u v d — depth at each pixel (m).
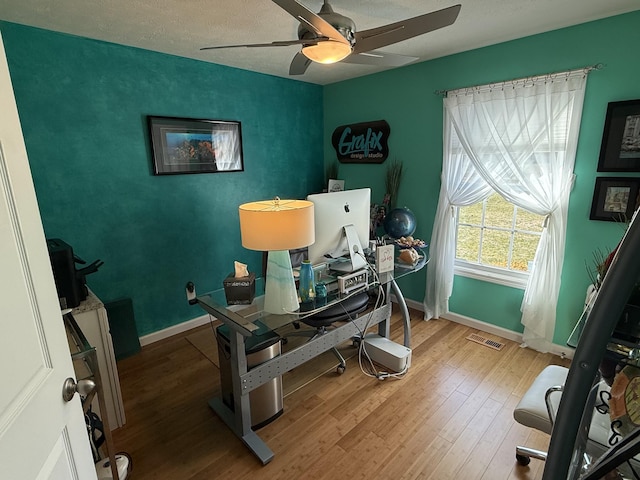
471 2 1.93
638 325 0.66
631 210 2.18
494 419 2.02
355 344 2.82
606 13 2.08
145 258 2.84
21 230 0.79
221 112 3.12
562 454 0.64
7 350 0.72
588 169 2.32
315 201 1.87
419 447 1.83
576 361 0.58
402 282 3.60
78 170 2.42
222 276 3.37
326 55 1.71
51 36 2.21
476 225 3.07
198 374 2.50
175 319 3.10
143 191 2.75
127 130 2.60
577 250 2.45
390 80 3.31
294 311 1.77
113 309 2.62
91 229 2.54
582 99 2.25
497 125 2.63
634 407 0.73
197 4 1.86
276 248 1.63
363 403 2.17
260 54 2.76
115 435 1.93
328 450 1.82
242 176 3.37
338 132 3.86
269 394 1.98
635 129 2.10
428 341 2.89
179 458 1.78
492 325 2.99
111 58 2.46
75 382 0.98
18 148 0.80
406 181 3.37
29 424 0.76
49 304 0.88
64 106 2.31
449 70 2.88
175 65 2.78
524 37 2.45
